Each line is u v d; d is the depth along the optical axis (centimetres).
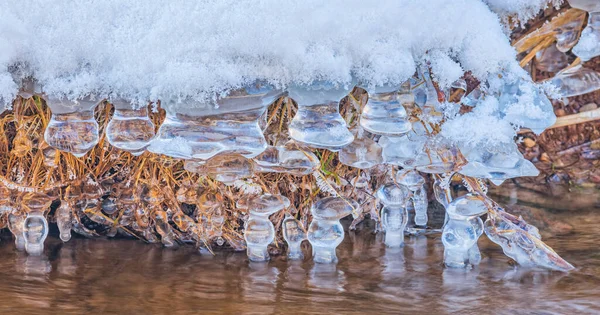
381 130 353
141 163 374
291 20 348
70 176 375
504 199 407
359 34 350
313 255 374
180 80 348
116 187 379
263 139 351
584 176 416
